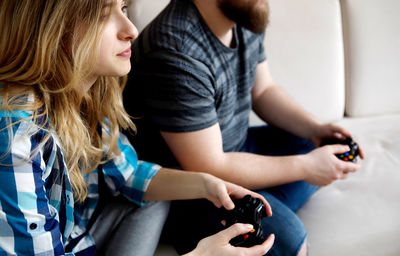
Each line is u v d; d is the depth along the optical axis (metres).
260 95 1.34
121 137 0.99
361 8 1.46
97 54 0.71
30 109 0.68
